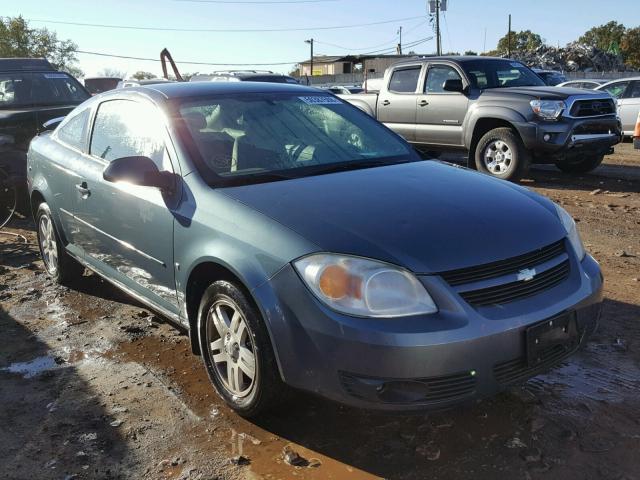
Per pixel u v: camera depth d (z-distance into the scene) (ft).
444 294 8.47
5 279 18.21
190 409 10.84
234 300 9.83
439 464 9.11
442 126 32.71
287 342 8.93
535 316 8.87
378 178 11.31
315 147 12.66
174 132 11.89
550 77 64.39
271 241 9.29
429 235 9.03
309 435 9.95
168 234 11.27
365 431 10.00
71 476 9.14
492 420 10.16
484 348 8.46
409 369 8.24
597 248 19.39
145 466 9.32
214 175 11.16
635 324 13.61
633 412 10.28
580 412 10.32
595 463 9.01
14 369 12.60
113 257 13.71
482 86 31.55
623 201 26.45
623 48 266.16
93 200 13.87
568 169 34.40
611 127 30.27
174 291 11.53
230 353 10.34
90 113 15.42
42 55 156.25
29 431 10.33
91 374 12.27
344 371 8.50
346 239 8.89
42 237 18.03
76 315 15.35
